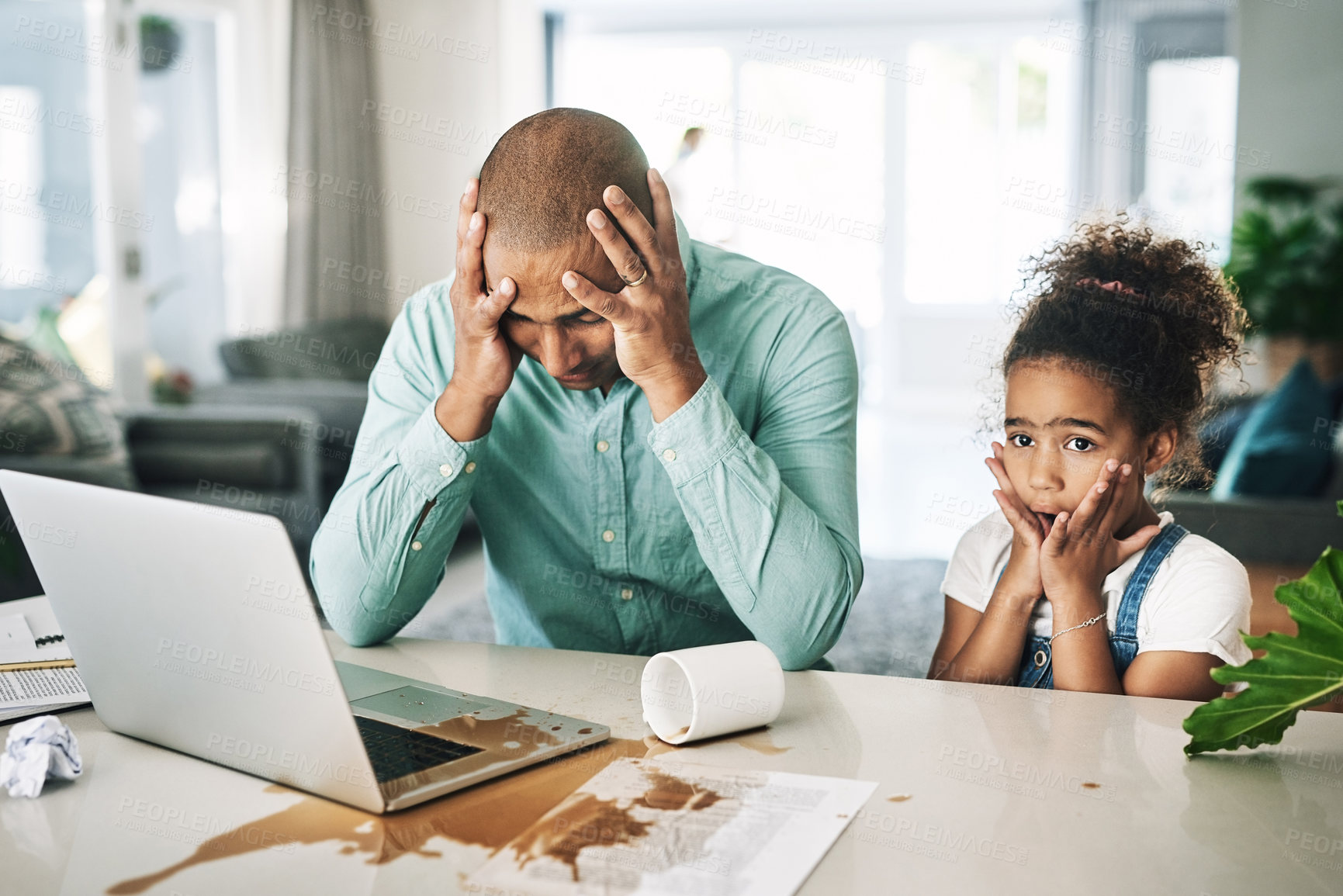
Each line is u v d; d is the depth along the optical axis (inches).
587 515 51.2
